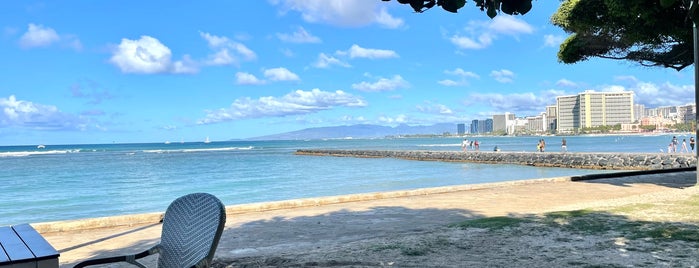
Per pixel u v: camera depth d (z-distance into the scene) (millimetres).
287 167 42875
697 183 12695
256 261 5770
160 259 3275
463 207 10266
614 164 37125
